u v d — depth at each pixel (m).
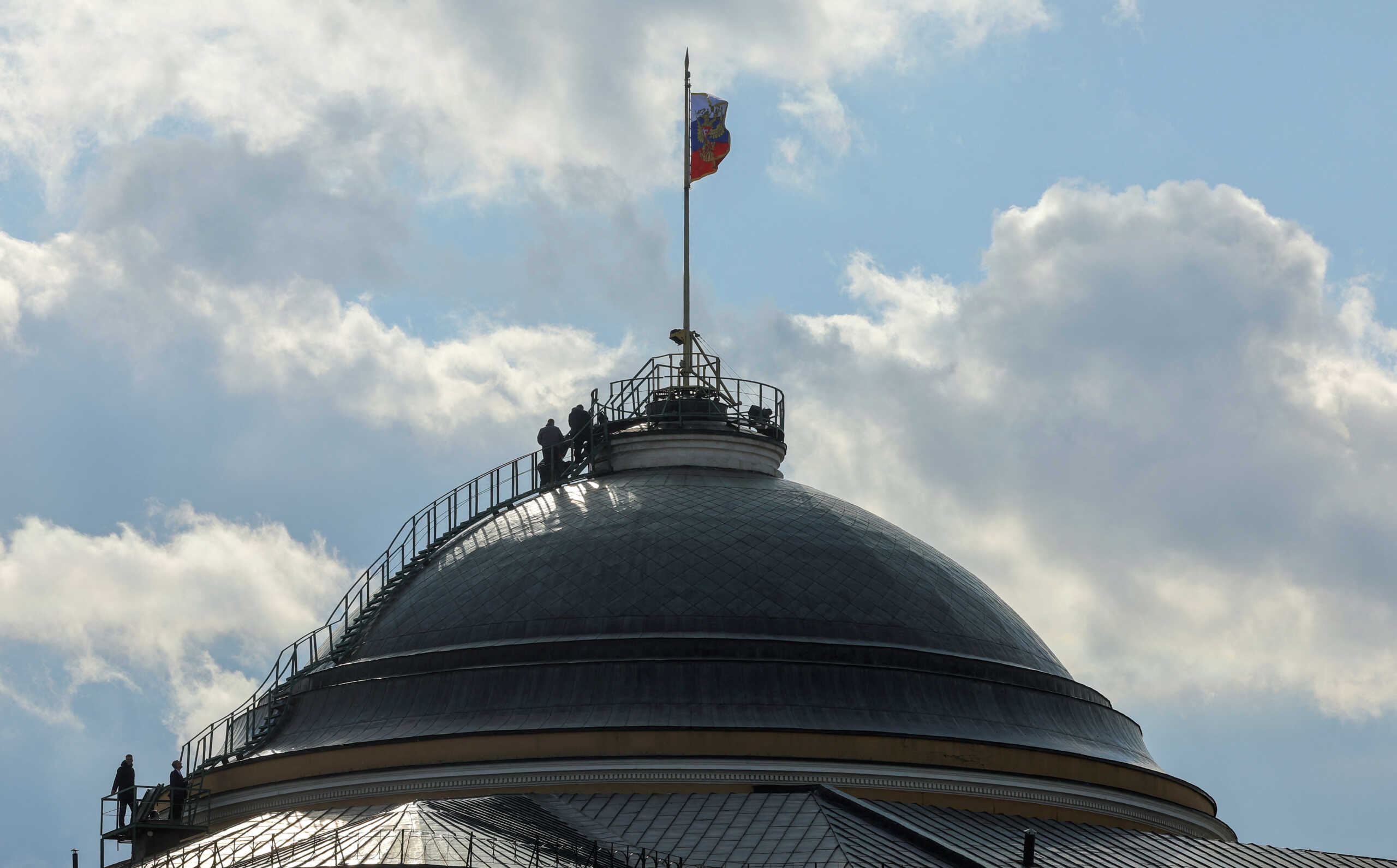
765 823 61.28
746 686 68.00
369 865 54.16
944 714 69.62
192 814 69.69
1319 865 67.38
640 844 60.47
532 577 72.69
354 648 74.19
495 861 55.22
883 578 74.06
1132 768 72.25
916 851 60.62
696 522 74.75
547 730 65.62
